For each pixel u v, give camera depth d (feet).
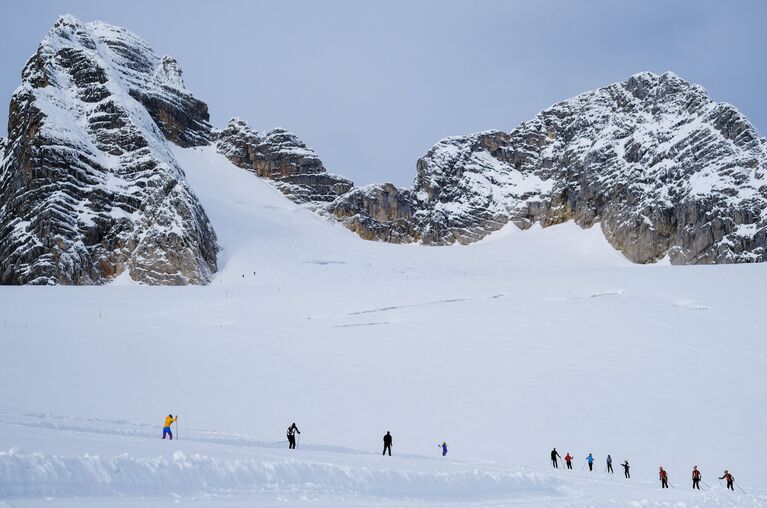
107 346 197.36
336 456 90.48
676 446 136.46
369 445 128.16
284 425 140.36
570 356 186.39
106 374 171.94
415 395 160.45
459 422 145.38
